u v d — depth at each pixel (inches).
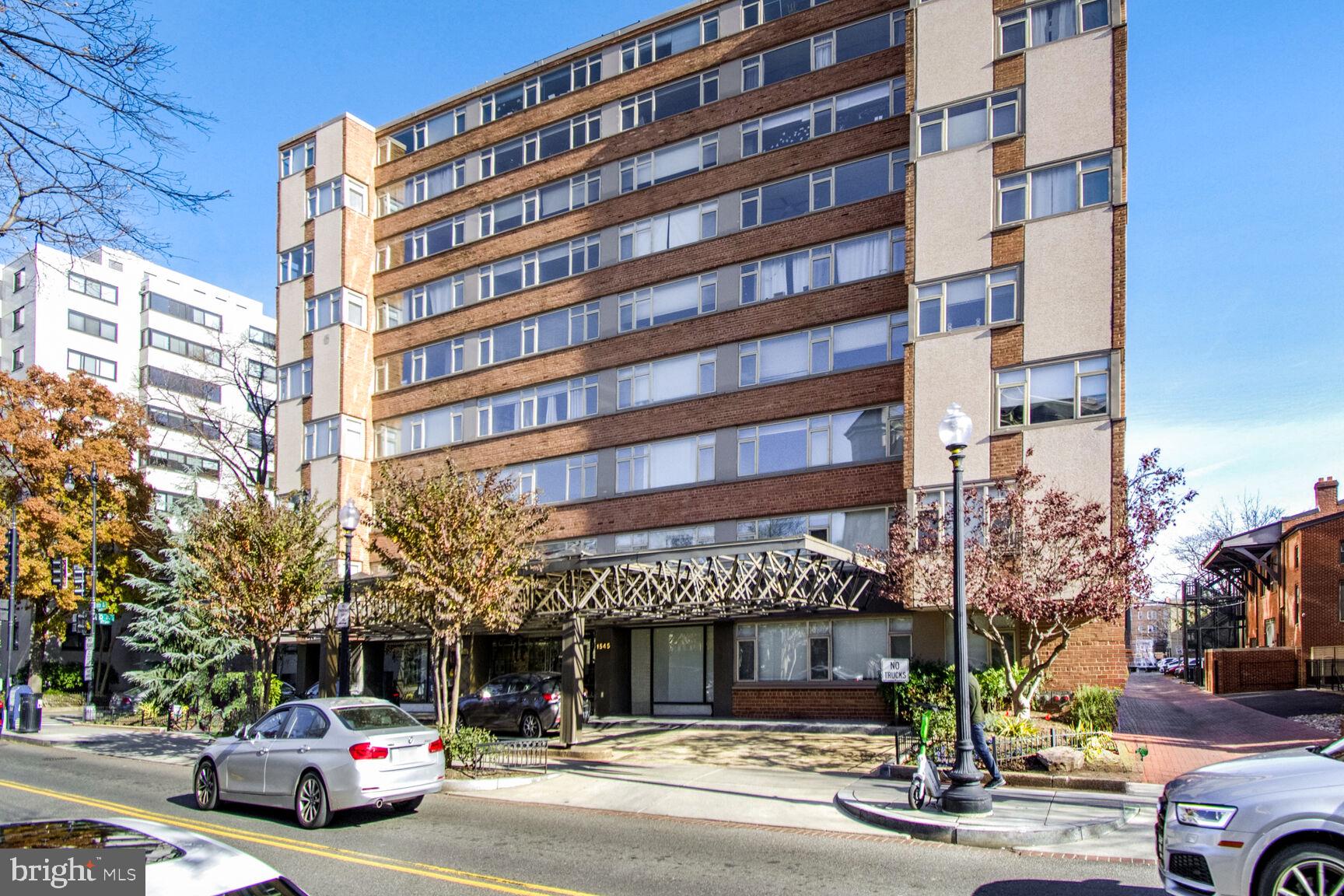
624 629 1191.6
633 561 788.6
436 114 1524.4
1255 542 1739.7
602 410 1262.3
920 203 1000.9
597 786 621.3
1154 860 398.9
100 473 1519.4
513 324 1380.4
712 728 968.3
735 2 1233.4
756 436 1127.0
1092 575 640.4
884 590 877.8
